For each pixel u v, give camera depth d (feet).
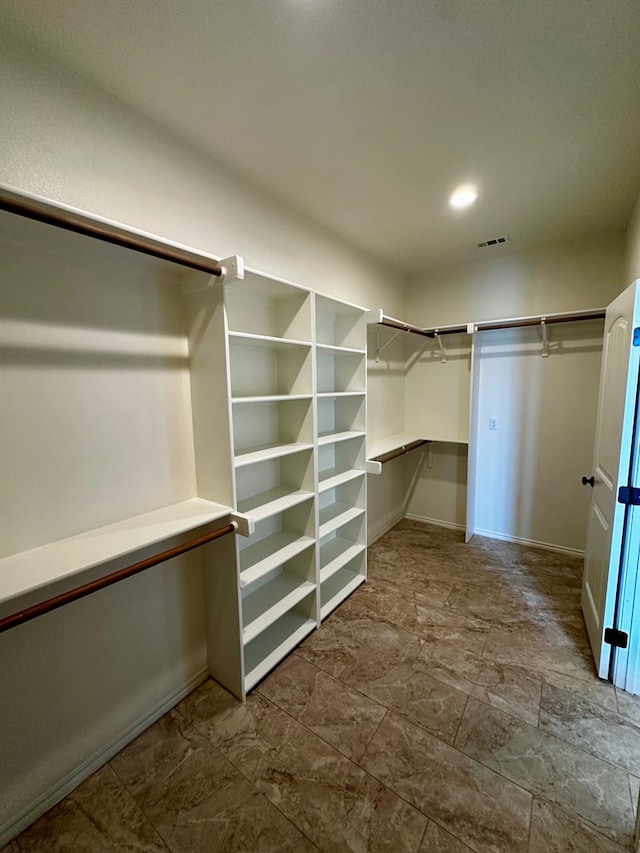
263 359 6.94
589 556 7.27
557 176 6.37
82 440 4.39
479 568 9.48
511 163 5.99
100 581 3.78
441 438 11.55
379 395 11.16
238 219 6.20
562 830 3.83
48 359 4.06
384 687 5.75
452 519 12.28
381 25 3.57
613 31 3.63
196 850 3.75
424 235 8.88
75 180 4.20
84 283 4.32
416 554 10.34
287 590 7.00
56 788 4.24
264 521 7.21
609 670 5.79
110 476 4.68
